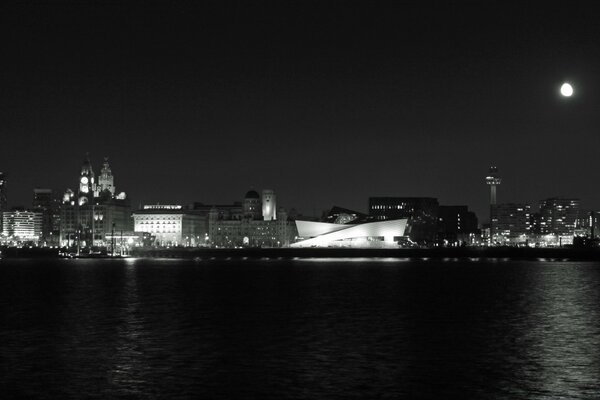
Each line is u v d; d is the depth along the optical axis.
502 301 122.31
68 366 64.00
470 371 61.34
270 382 57.78
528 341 76.50
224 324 91.69
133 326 89.94
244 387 56.22
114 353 70.25
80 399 53.06
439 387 55.94
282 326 89.69
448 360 66.12
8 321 95.75
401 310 108.44
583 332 83.12
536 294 136.88
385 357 67.75
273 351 71.12
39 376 60.09
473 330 85.44
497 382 57.38
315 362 65.50
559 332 83.19
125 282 179.75
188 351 71.19
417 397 53.19
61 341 77.81
